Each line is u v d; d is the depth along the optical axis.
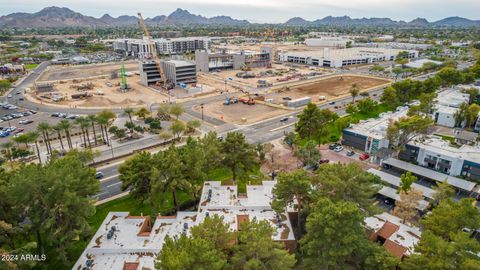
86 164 92.00
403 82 156.38
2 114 148.12
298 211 60.34
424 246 42.66
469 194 77.75
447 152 88.94
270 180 79.69
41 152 105.25
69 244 51.62
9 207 50.81
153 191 61.16
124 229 57.66
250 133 123.19
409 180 69.94
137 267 48.22
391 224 59.72
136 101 173.12
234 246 43.69
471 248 38.81
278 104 165.38
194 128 124.69
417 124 88.50
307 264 46.06
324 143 112.44
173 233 56.59
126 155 103.06
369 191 55.25
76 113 150.62
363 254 46.34
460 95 152.75
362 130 107.56
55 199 49.56
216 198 68.12
